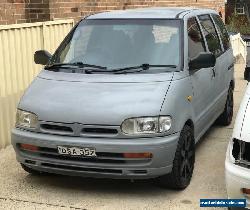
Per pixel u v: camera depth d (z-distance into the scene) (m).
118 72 5.50
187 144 5.45
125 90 5.17
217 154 6.63
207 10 7.50
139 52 5.74
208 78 6.45
